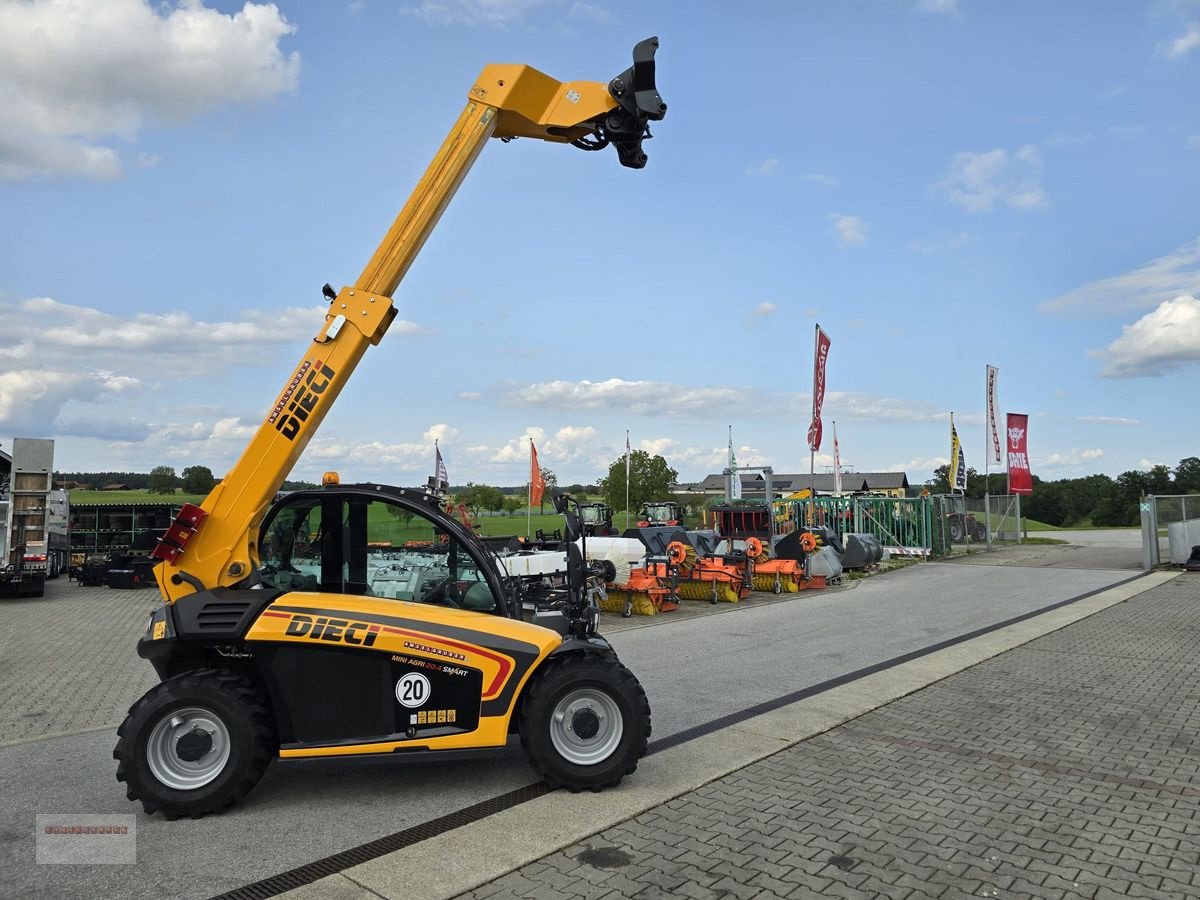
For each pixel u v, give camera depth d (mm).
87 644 11727
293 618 4930
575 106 5922
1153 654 9695
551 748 5016
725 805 4875
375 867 4074
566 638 5430
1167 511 22078
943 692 7844
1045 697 7621
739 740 6207
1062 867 4043
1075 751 5957
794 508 26406
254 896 3783
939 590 17219
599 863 4094
